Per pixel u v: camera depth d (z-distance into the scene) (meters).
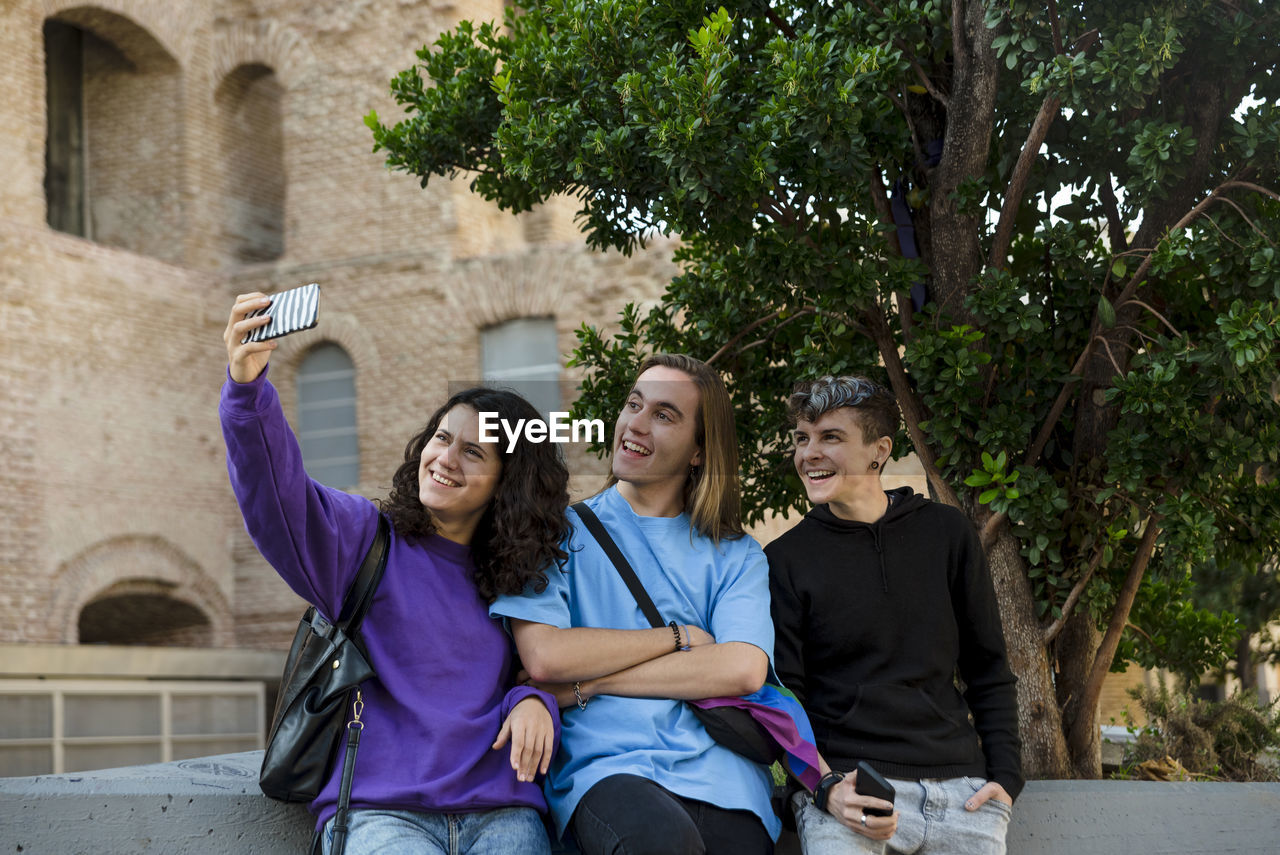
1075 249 4.69
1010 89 4.98
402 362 16.09
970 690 3.27
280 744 2.62
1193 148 4.05
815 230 4.89
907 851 2.96
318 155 16.91
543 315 15.55
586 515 3.04
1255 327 3.96
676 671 2.80
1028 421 4.65
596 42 4.62
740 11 5.00
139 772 3.20
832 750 3.01
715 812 2.69
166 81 17.08
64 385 14.69
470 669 2.75
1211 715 6.49
